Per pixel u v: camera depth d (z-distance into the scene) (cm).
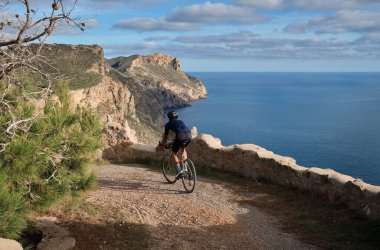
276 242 712
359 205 822
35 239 696
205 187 1074
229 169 1227
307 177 978
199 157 1329
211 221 802
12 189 548
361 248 674
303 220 815
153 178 1168
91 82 7719
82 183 687
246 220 822
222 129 16938
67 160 664
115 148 1514
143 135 11706
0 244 380
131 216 809
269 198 977
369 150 11762
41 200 607
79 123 698
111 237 702
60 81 625
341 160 10388
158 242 692
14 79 553
